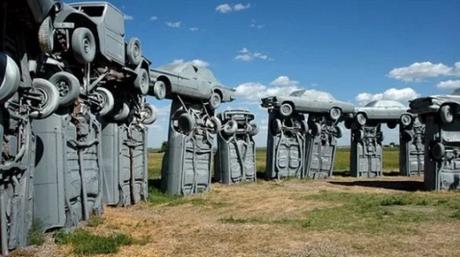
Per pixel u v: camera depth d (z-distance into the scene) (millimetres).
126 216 17469
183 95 24953
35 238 12289
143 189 22016
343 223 15922
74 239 12766
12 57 11109
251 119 33750
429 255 11773
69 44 13750
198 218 17719
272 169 34688
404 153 41375
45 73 13430
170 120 24969
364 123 39375
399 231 14578
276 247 12539
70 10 13484
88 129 15703
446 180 27000
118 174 19906
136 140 21328
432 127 27109
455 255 11766
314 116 36812
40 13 10758
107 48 15695
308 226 15414
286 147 35250
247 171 33406
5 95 9656
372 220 16469
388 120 40500
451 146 26922
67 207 14234
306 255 11672
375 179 37000
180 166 24688
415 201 21453
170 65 25406
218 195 25156
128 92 19953
